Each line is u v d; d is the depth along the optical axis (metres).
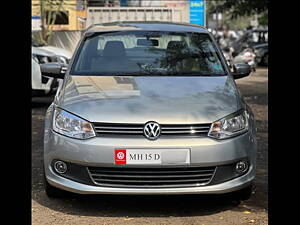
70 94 5.03
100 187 4.56
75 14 24.58
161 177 4.54
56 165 4.71
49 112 5.00
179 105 4.73
